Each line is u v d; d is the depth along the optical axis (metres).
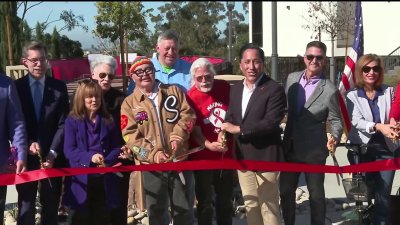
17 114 4.47
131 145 4.49
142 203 6.15
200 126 4.88
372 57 5.06
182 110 4.57
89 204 4.66
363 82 5.09
